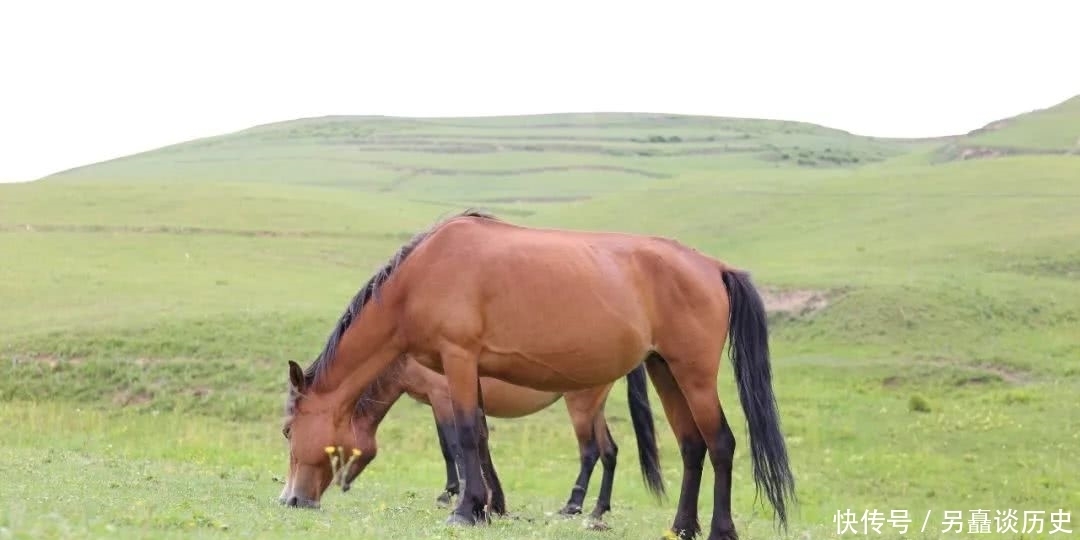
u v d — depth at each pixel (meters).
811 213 61.69
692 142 181.38
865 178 70.00
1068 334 36.59
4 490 10.93
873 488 22.19
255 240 55.47
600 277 11.64
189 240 54.31
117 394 28.42
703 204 66.81
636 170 143.50
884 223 56.34
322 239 57.00
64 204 63.06
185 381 28.97
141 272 44.78
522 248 11.67
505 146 174.88
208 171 146.88
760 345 12.18
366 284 12.27
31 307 36.53
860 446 25.78
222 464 20.14
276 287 43.38
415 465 22.62
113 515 9.44
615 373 11.85
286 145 185.00
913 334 36.50
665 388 12.42
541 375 11.75
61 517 8.72
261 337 32.09
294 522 10.49
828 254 50.56
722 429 11.97
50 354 30.45
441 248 11.88
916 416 28.19
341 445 12.31
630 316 11.67
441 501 16.09
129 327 32.41
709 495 20.11
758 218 62.19
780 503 11.95
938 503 20.88
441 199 113.38
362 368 12.22
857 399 30.25
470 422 11.62
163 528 9.05
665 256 11.99
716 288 12.10
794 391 31.23
